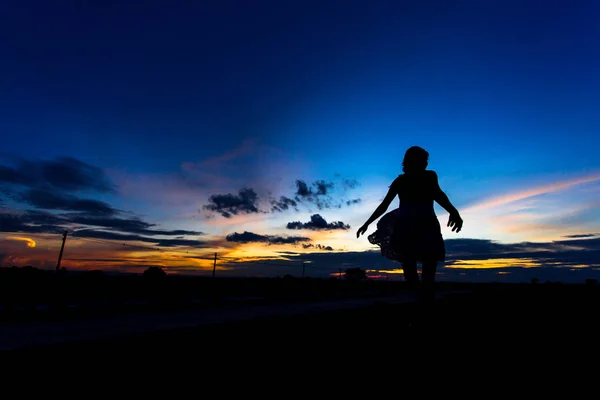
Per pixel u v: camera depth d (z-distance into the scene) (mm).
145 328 3652
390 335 2502
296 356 1874
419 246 2619
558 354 2061
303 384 1415
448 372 1650
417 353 1996
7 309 7051
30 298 14086
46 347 1697
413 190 2756
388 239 2887
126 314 7488
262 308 8258
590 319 3842
